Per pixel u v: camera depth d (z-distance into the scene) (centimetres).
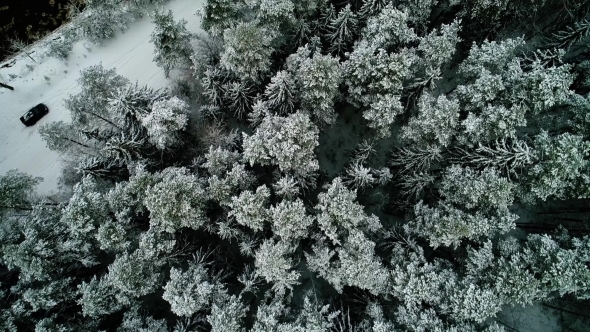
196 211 2497
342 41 3031
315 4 2884
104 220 2573
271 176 2995
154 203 2359
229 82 2984
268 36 2767
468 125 2505
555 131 2856
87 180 2688
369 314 2572
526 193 2692
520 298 2420
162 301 3042
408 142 2959
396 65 2523
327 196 2473
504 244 2595
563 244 2691
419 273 2486
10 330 2336
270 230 2814
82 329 2525
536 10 3019
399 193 3025
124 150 2777
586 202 2989
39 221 2534
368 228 2673
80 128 2956
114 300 2514
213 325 2348
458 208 2727
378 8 2834
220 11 2823
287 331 2303
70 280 2566
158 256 2622
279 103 2825
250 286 2623
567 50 3036
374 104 2698
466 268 2638
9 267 2388
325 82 2522
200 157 3027
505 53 2620
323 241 2631
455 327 2364
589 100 2638
